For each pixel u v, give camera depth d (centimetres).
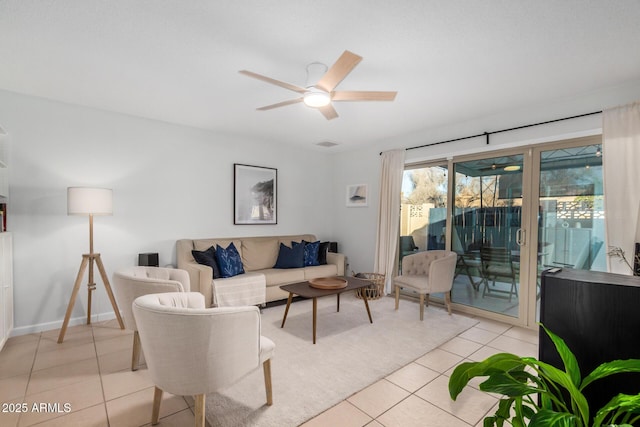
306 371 238
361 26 190
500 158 360
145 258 356
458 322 350
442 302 417
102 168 346
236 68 246
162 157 388
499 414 116
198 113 357
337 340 297
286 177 514
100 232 345
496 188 363
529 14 177
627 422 97
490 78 261
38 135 309
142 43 211
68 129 325
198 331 148
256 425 177
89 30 196
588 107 292
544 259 326
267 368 194
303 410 191
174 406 194
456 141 391
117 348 273
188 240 398
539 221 330
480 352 274
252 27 192
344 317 366
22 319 302
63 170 323
